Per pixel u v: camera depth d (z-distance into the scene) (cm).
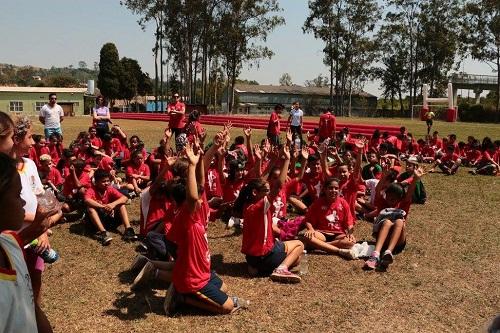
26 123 398
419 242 725
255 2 5262
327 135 1736
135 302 503
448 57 6147
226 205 810
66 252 656
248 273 592
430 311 496
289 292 536
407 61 6391
